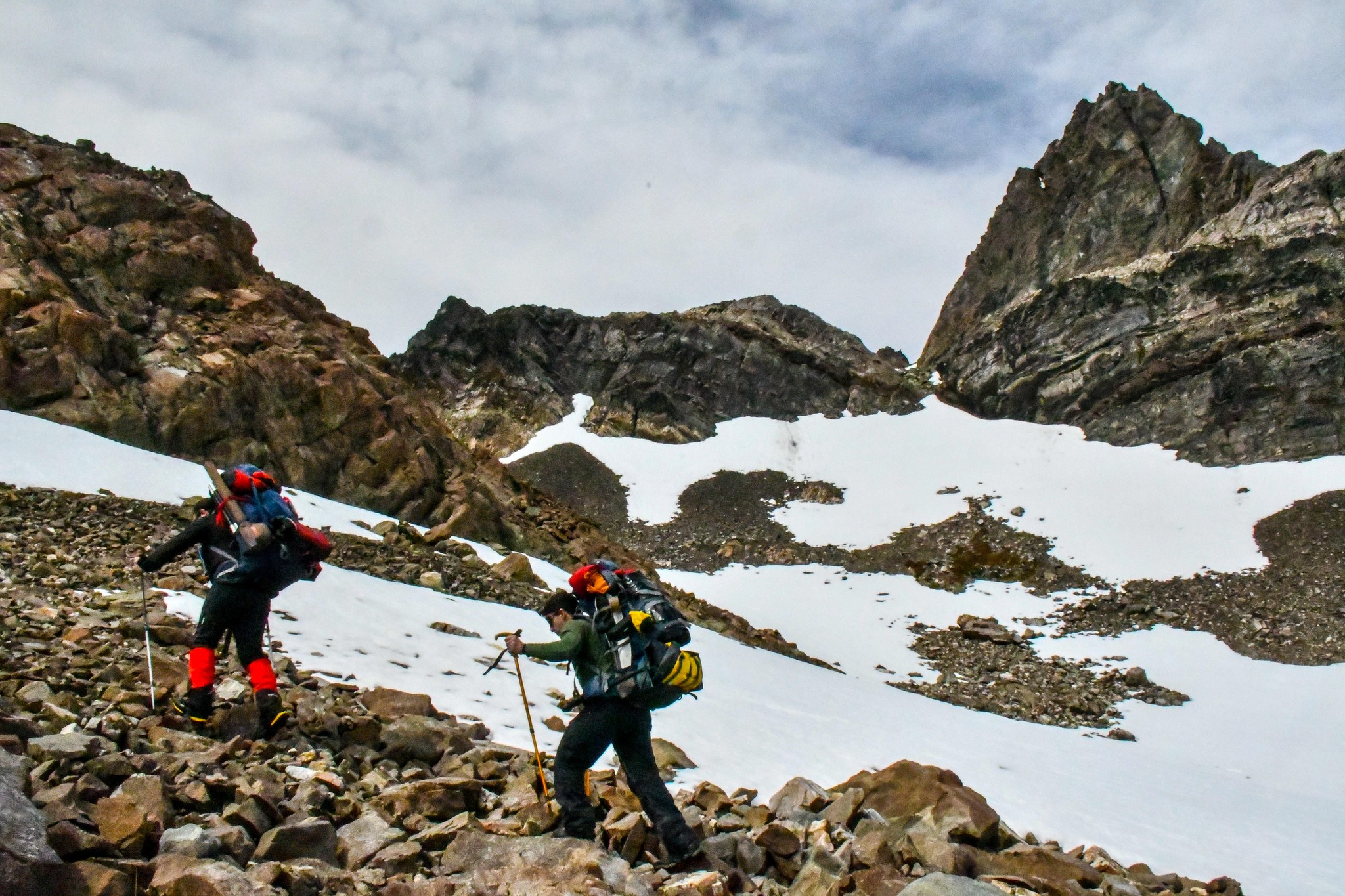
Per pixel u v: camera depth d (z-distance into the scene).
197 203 32.06
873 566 65.50
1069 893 6.09
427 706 8.20
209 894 3.74
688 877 5.14
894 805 7.16
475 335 105.38
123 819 4.22
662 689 5.65
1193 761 30.83
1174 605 52.78
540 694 10.58
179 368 25.75
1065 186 114.00
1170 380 84.94
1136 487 73.88
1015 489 77.69
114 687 6.95
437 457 31.33
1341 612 48.31
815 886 5.37
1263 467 72.19
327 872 4.45
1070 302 98.06
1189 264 92.69
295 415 27.50
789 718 13.20
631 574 5.94
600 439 93.31
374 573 18.00
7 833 3.64
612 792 6.39
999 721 22.89
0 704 5.93
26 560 11.34
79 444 20.44
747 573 65.19
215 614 6.68
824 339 110.50
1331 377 75.44
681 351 103.06
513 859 5.05
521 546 30.89
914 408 99.62
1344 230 85.19
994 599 56.97
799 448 93.62
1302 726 35.41
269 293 31.89
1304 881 9.43
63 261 26.52
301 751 6.48
